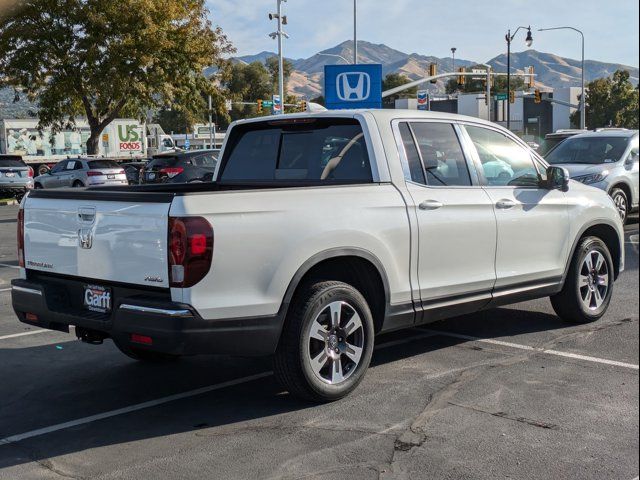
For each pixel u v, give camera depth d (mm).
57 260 5020
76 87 30844
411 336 6648
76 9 29203
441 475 3785
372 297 5281
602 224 7047
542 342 6336
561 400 4859
